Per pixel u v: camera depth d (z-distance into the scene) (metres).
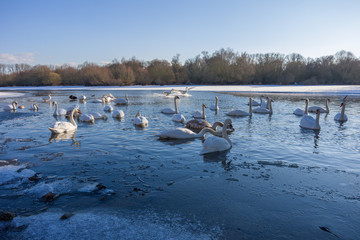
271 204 5.65
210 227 4.84
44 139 11.34
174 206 5.55
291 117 17.84
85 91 60.19
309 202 5.73
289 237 4.57
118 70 96.56
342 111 16.08
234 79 97.75
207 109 23.06
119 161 8.30
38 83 96.00
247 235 4.61
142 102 31.09
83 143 10.59
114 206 5.55
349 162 8.20
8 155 9.00
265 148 9.73
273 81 100.00
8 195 6.10
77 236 4.55
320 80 98.00
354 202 5.74
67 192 6.19
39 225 4.88
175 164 8.01
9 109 24.06
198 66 105.19
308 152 9.23
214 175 7.16
